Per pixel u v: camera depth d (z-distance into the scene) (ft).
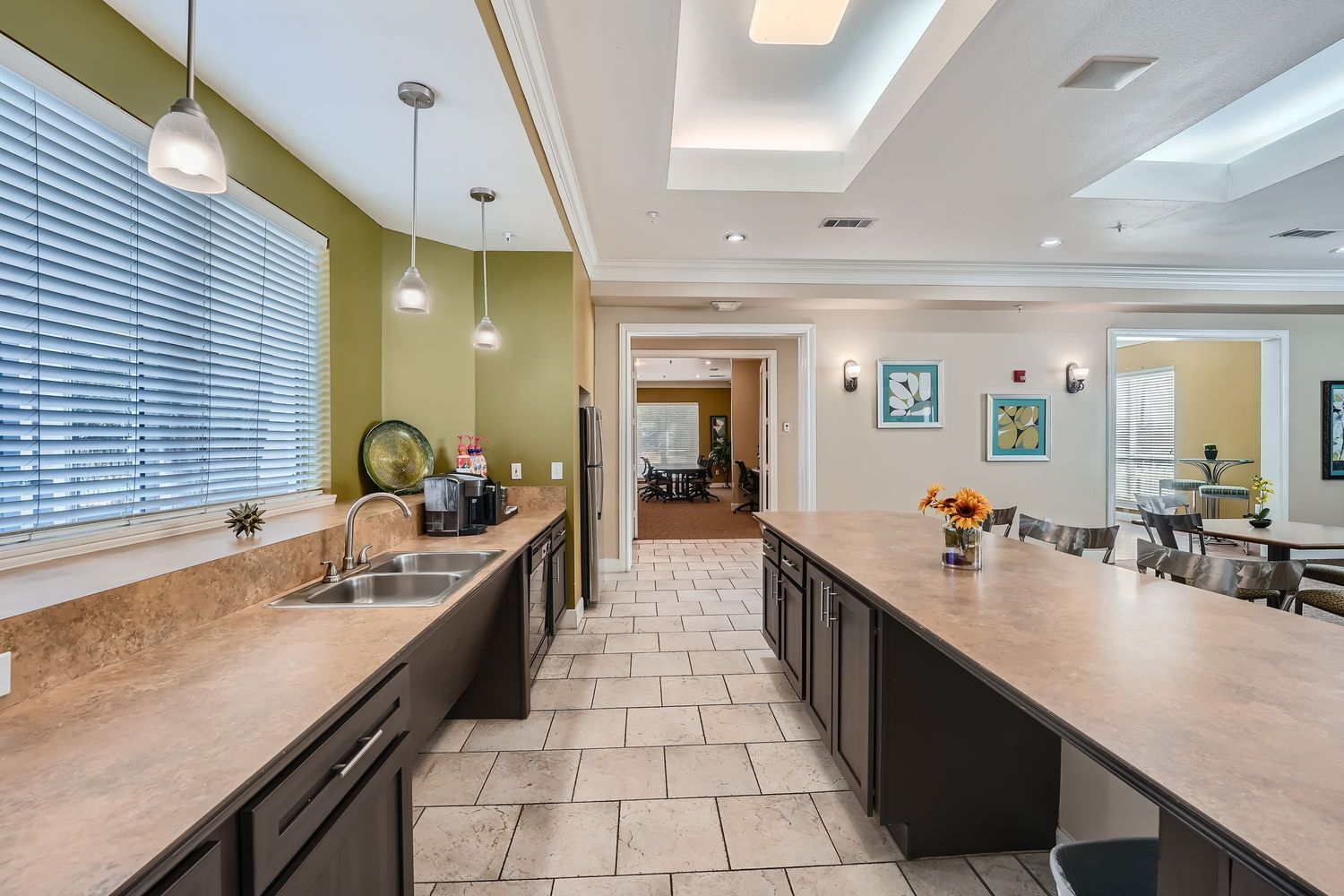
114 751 2.54
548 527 9.52
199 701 3.05
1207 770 2.29
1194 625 4.16
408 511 6.30
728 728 7.53
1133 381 26.35
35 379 4.24
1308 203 10.43
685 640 10.85
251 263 6.57
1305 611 11.50
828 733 6.42
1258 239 12.41
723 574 16.25
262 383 6.77
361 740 3.31
